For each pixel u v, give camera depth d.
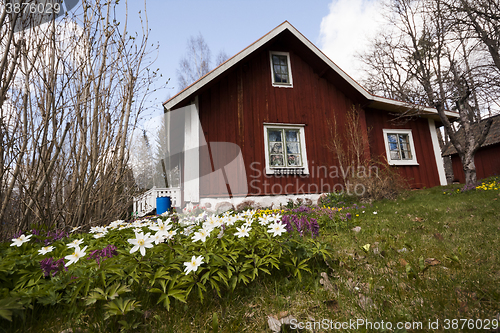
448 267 2.23
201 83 7.88
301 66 9.70
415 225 3.93
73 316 1.50
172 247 1.94
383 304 1.67
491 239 2.88
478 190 7.76
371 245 2.96
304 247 2.24
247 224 2.24
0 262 1.66
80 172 3.13
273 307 1.73
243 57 8.41
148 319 1.56
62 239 2.46
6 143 2.55
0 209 2.50
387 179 8.08
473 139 9.30
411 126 10.66
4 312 1.23
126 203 3.73
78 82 3.24
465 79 8.93
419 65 11.66
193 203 7.84
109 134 3.44
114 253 1.80
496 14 8.20
